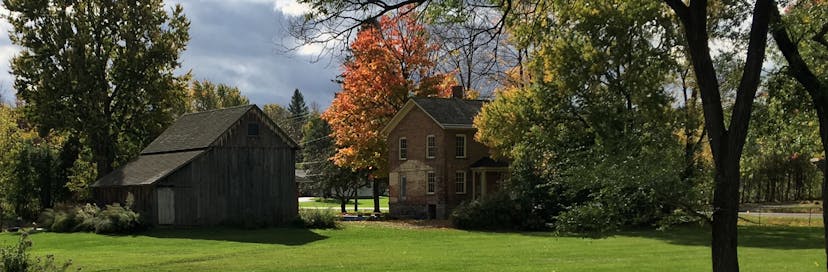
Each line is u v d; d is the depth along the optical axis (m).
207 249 28.98
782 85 16.42
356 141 51.62
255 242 32.19
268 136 42.62
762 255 22.17
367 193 112.69
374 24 11.73
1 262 12.62
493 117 39.00
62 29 49.31
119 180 42.62
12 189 49.12
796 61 14.23
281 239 33.72
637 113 29.12
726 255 10.51
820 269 18.34
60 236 35.94
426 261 22.33
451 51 12.98
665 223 10.28
